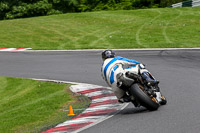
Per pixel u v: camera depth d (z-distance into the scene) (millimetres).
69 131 22656
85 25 116812
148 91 24562
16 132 24234
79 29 110250
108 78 26391
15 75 53656
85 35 100000
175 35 91312
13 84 46875
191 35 89938
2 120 28391
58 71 54000
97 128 22578
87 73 50188
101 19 126188
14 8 184750
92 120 24953
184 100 29391
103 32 103250
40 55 72938
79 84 41594
